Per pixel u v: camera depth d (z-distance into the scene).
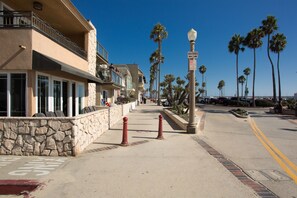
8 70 8.61
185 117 16.61
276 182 5.11
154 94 102.88
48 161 6.41
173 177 5.33
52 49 10.16
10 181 4.98
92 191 4.57
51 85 10.44
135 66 63.56
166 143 8.93
